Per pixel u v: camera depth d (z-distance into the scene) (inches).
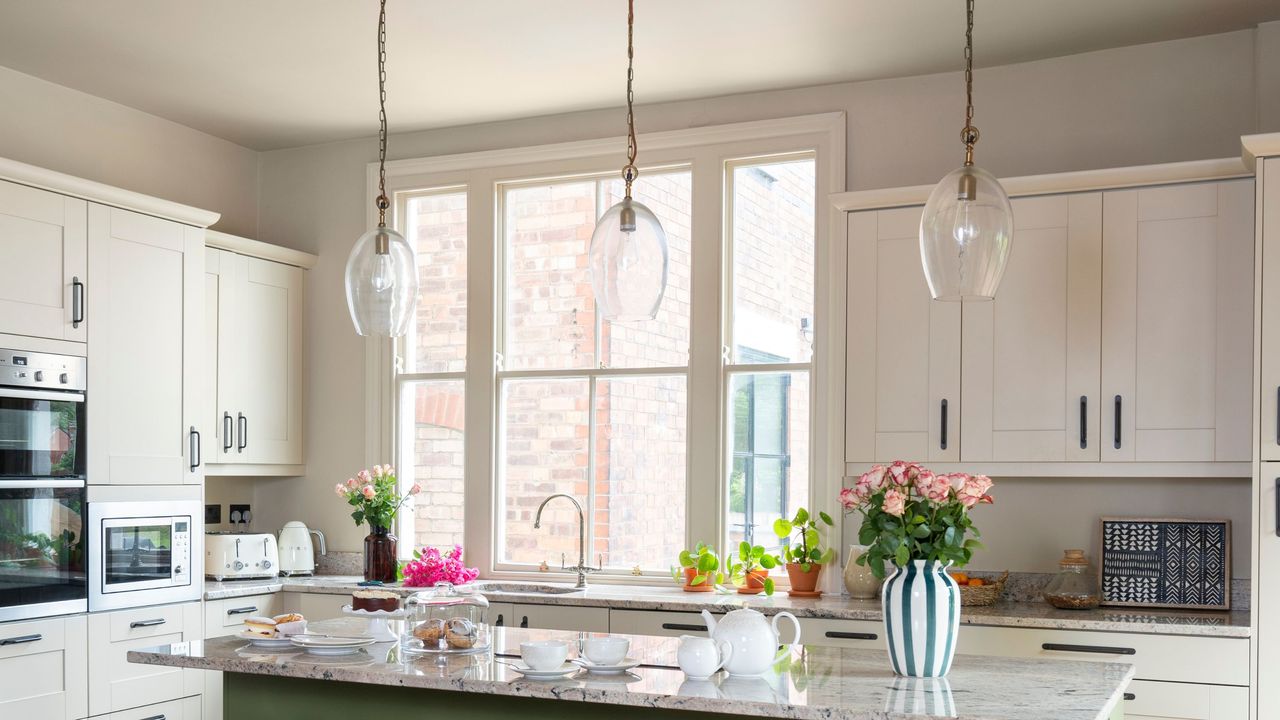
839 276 179.9
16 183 166.2
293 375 227.3
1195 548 161.3
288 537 217.8
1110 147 177.2
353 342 228.2
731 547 196.7
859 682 106.0
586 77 191.8
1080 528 173.8
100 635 173.9
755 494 195.8
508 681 105.3
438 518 221.0
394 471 222.5
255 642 128.1
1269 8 161.0
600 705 108.4
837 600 177.6
